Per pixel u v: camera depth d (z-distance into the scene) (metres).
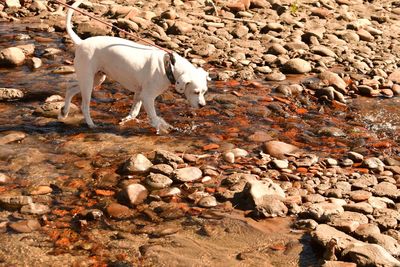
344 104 8.77
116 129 7.34
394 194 5.76
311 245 4.80
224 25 13.02
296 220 5.23
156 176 5.89
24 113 7.73
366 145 7.27
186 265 4.51
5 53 9.63
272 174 6.19
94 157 6.46
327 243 4.64
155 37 11.65
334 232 4.84
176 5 14.62
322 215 5.18
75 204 5.41
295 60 10.27
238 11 14.23
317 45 11.83
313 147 7.16
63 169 6.12
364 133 7.71
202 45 11.27
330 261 4.39
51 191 5.63
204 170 6.17
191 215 5.27
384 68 10.73
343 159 6.77
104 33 11.62
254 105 8.52
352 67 10.62
